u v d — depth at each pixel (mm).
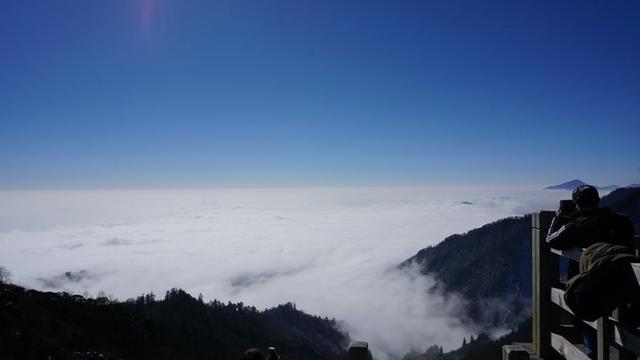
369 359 6492
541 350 6293
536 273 6547
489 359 123188
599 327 4617
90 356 64375
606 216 4992
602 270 4078
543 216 6406
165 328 106562
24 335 60406
